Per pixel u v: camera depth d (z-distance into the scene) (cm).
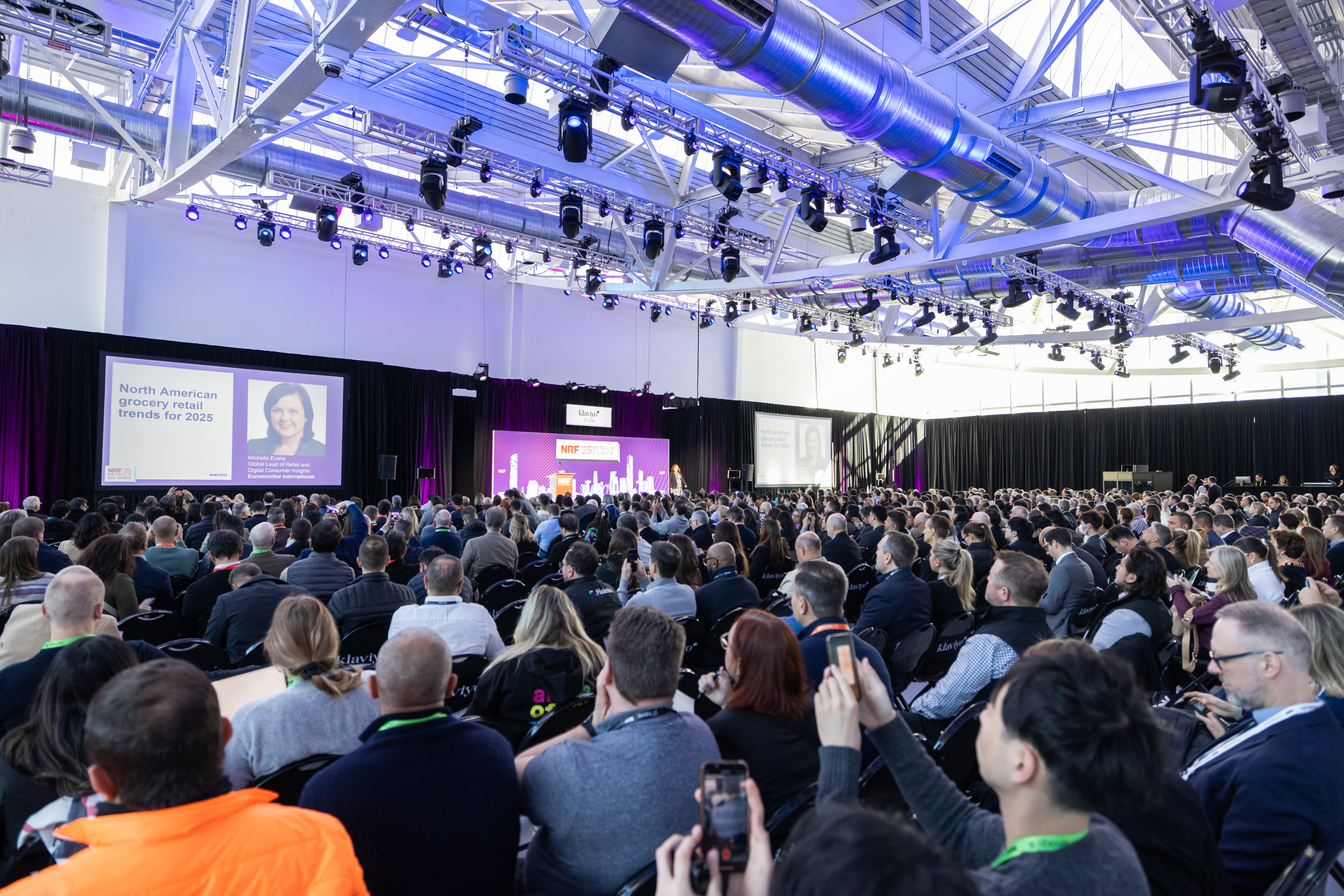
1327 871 167
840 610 293
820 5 649
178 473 1218
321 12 611
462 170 1293
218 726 120
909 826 75
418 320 1558
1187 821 147
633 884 153
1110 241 1114
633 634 182
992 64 850
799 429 2314
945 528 624
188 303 1259
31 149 889
